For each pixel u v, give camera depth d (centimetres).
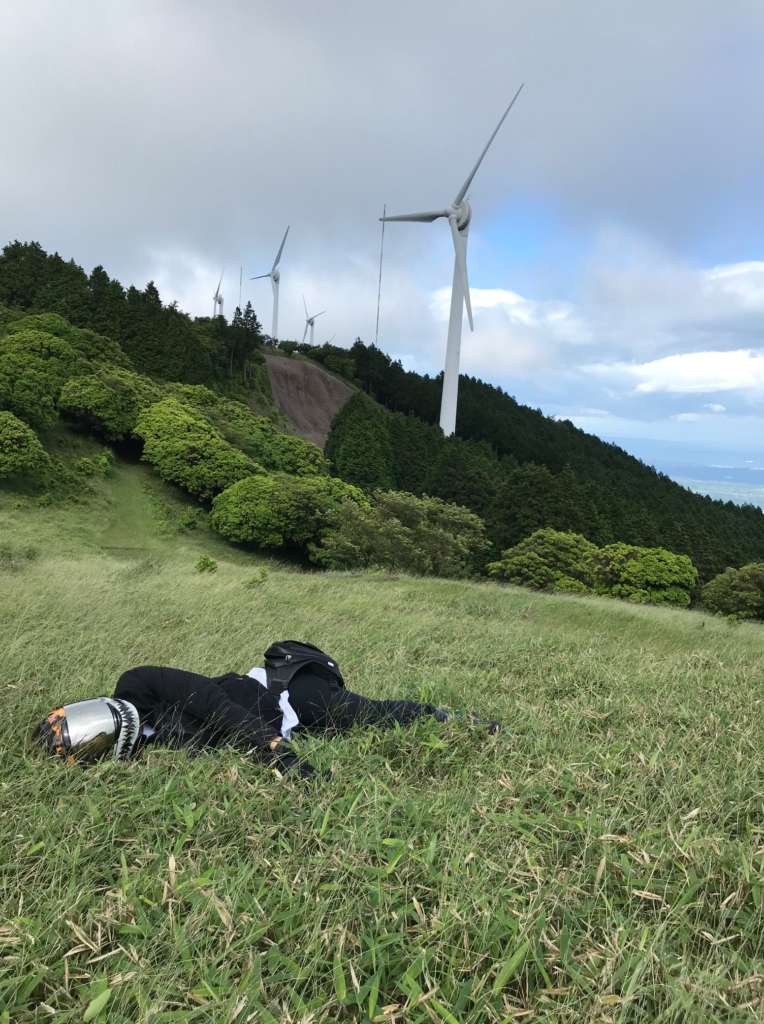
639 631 1321
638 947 174
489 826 237
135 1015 152
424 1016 152
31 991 159
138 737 297
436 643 707
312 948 170
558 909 193
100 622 754
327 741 307
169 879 195
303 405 9744
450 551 3272
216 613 876
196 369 8031
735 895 199
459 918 179
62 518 4241
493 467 7550
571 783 276
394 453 7550
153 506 4788
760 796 275
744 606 2811
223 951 168
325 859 209
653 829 236
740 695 466
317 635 724
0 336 6309
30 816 231
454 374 6994
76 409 5169
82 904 188
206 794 254
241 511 4406
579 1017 155
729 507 9538
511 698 445
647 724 379
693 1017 153
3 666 471
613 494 6097
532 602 1706
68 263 8644
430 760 305
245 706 326
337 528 4281
